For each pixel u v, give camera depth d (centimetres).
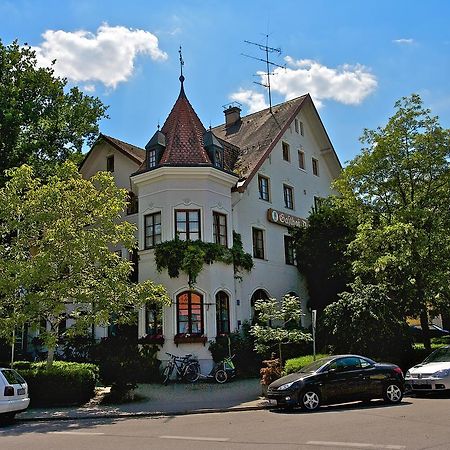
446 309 2291
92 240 1730
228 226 2577
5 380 1377
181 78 2848
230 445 938
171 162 2486
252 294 2700
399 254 2175
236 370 2320
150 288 1847
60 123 2852
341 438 963
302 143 3400
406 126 2300
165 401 1758
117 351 2453
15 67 2725
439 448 847
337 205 2581
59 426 1340
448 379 1603
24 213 1761
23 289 1730
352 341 2148
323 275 2938
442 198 2234
